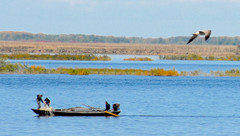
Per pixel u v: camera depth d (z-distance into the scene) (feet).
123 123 427.33
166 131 390.42
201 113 499.92
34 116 459.73
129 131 387.55
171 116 475.72
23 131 381.40
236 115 487.61
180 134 377.91
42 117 453.99
